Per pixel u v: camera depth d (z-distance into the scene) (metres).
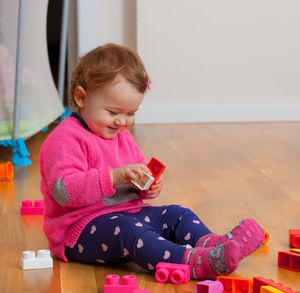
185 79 2.66
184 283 0.87
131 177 0.91
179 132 2.41
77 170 0.94
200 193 1.45
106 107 0.94
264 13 2.64
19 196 1.42
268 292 0.74
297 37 2.68
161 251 0.87
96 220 0.93
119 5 2.61
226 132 2.41
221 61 2.67
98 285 0.87
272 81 2.71
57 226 0.96
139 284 0.87
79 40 2.56
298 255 0.94
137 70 0.94
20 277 0.90
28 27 1.85
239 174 1.67
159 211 1.01
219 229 1.17
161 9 2.58
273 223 1.21
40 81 2.00
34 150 2.01
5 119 1.77
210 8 2.61
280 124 2.64
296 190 1.49
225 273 0.84
